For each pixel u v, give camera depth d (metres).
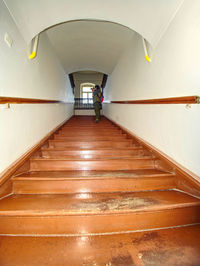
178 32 1.61
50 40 3.30
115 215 1.19
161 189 1.63
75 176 1.64
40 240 1.10
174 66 1.68
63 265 0.91
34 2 1.73
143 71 2.59
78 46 3.89
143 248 1.03
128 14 2.01
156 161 2.04
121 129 3.81
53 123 3.42
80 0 1.88
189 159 1.48
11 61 1.62
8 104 1.49
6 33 1.51
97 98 5.12
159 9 1.74
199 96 1.28
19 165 1.66
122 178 1.61
